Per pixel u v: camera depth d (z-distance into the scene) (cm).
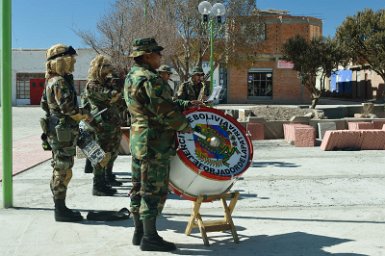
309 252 451
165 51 2289
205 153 459
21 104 4231
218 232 517
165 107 430
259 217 575
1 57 600
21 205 634
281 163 977
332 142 1167
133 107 446
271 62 4203
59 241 485
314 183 770
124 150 1101
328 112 2100
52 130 540
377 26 2845
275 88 4219
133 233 510
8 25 596
